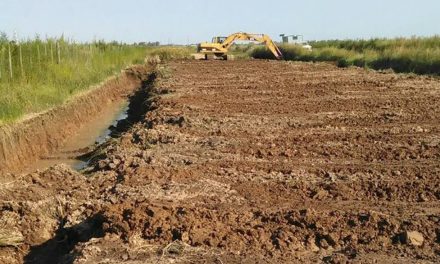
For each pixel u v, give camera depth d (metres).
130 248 5.75
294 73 25.61
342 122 12.56
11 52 16.97
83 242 6.16
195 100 16.36
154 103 16.30
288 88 19.27
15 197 7.79
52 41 20.27
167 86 20.89
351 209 6.91
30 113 13.45
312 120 12.82
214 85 20.88
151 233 6.02
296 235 6.02
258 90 18.86
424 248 5.74
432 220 6.39
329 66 30.81
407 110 13.91
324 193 7.54
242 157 9.52
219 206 7.03
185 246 5.73
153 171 8.51
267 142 10.55
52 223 7.09
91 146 13.38
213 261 5.45
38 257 6.50
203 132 11.59
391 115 13.24
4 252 6.55
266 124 12.38
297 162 9.19
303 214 6.55
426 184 7.82
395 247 5.78
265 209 6.91
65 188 8.35
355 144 10.34
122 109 20.23
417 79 21.09
